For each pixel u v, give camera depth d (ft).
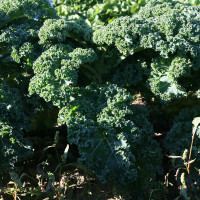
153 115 5.29
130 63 4.69
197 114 4.51
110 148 3.96
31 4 4.58
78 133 3.97
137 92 5.01
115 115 4.07
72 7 8.16
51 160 4.67
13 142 4.15
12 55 4.41
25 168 4.57
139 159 4.14
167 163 4.49
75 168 4.53
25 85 4.63
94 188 4.26
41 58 4.19
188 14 4.53
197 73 4.60
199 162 4.12
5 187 4.24
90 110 4.16
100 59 4.70
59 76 4.11
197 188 3.99
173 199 4.09
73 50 4.46
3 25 4.60
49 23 4.49
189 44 4.29
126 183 4.02
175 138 4.35
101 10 7.25
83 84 4.84
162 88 4.39
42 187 4.29
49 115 4.99
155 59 4.48
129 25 4.33
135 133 4.03
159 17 4.42
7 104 4.23
